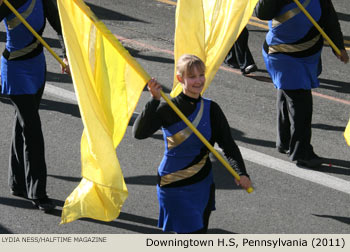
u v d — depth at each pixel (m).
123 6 18.14
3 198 8.92
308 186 9.57
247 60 13.92
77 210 7.04
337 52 9.84
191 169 6.81
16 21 8.20
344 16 18.50
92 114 6.84
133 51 14.93
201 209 6.92
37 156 8.48
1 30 15.51
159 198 6.98
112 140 6.91
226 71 14.30
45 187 8.60
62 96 12.32
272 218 8.73
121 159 10.14
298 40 9.62
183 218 6.88
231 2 8.16
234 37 8.19
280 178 9.77
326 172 10.02
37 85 8.50
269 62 9.94
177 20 7.91
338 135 11.48
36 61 8.44
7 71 8.38
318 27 9.54
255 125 11.66
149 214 8.70
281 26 9.65
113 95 6.89
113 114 6.95
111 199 6.92
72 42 6.77
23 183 8.90
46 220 8.47
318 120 12.09
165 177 6.86
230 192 9.32
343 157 10.58
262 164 10.18
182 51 7.97
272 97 13.04
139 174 9.73
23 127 8.44
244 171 6.76
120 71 6.83
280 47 9.75
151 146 10.62
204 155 6.86
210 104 6.81
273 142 11.00
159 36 16.05
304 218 8.77
